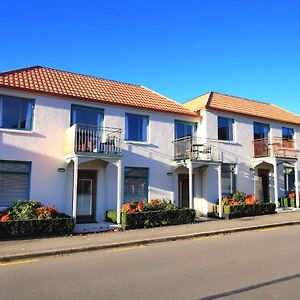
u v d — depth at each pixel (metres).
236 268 7.70
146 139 18.08
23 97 15.04
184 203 18.83
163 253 9.70
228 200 18.64
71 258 9.40
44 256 9.75
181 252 9.77
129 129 17.61
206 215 18.92
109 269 7.93
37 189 14.80
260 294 5.90
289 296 5.78
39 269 8.12
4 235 11.90
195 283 6.63
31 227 12.34
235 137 21.06
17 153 14.59
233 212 17.67
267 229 14.20
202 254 9.38
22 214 12.86
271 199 22.11
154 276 7.21
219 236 12.76
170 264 8.27
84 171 16.03
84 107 16.41
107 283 6.77
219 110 20.31
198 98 23.47
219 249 10.03
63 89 16.42
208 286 6.43
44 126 15.30
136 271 7.66
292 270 7.43
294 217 16.98
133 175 17.39
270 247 10.11
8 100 14.77
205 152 18.88
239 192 19.94
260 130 22.58
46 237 12.41
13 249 10.13
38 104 15.30
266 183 22.28
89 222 15.62
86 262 8.79
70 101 16.05
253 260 8.45
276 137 22.89
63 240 11.67
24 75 16.53
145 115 18.19
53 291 6.34
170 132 18.86
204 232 13.00
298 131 24.47
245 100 24.56
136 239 11.71
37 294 6.19
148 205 15.68
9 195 14.35
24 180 14.73
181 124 19.52
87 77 19.53
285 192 22.84
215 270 7.57
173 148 18.80
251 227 14.18
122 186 16.91
